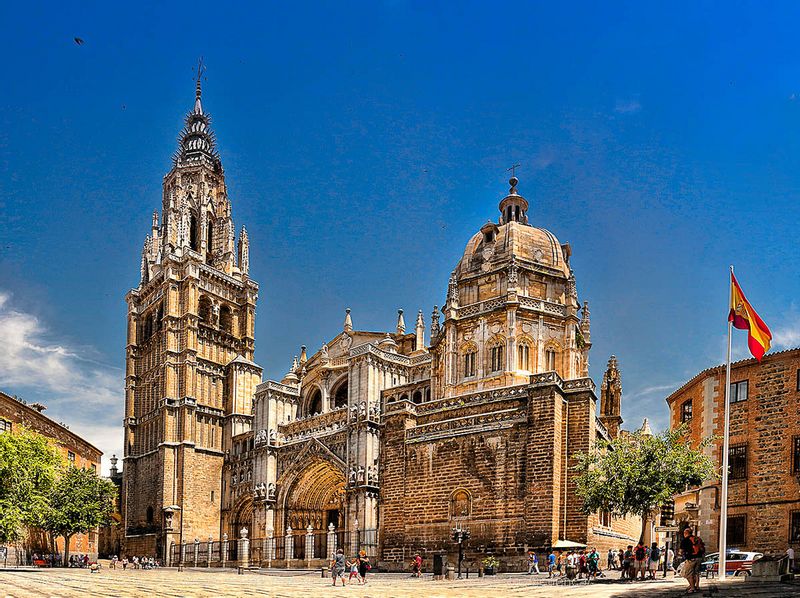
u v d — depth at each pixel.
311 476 87.00
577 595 32.00
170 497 100.25
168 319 108.06
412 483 63.84
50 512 69.94
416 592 37.62
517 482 57.75
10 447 60.62
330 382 98.94
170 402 104.25
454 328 73.00
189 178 123.00
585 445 57.41
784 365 52.09
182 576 64.38
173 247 113.12
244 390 108.81
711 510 54.12
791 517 49.66
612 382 85.31
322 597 34.69
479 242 76.88
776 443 51.44
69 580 49.44
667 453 48.19
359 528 76.06
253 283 119.69
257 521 89.94
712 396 55.72
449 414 64.19
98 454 104.81
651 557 46.38
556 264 74.31
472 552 58.50
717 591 29.92
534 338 70.25
